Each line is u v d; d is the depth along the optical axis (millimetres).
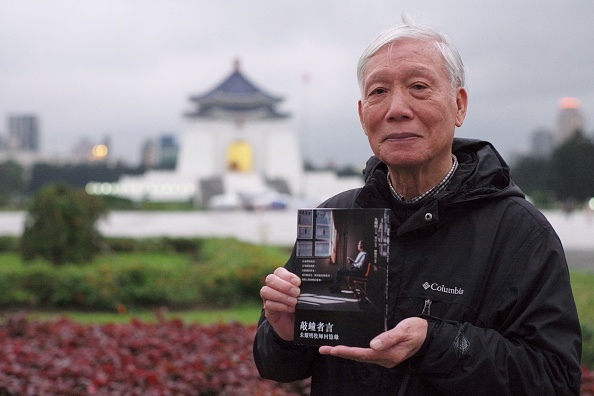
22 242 20516
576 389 2750
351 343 2715
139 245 26562
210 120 90625
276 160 90500
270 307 2861
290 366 3150
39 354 8219
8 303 14734
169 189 87938
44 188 20688
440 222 2971
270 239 33625
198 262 22547
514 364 2672
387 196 3162
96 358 8086
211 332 9688
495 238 2920
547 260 2828
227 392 7195
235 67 101750
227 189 84125
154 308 14938
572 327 2773
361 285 2732
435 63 2979
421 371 2742
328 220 2824
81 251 20562
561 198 86875
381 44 3031
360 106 3316
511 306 2828
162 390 6863
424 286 2926
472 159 3211
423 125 2963
